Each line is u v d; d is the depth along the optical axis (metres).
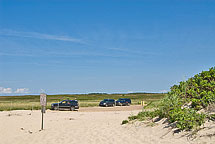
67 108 35.66
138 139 8.31
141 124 10.42
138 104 51.03
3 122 16.64
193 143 6.64
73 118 18.50
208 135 6.76
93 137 9.55
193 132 7.29
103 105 45.91
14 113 23.23
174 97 9.76
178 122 8.34
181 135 7.50
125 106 45.56
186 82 10.46
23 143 10.19
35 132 12.67
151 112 11.46
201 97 9.27
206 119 7.80
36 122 16.56
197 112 8.55
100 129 11.09
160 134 8.28
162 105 10.52
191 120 7.74
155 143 7.46
